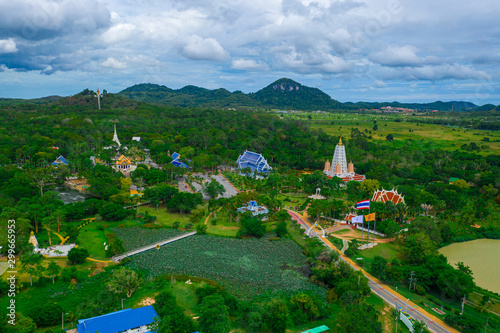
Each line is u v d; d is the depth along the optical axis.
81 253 137.12
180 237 171.12
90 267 135.62
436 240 171.50
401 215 193.38
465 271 132.25
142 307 103.00
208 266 142.62
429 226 172.62
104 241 162.50
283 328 97.94
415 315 109.88
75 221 185.00
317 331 100.62
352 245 154.25
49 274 119.81
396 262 140.88
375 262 137.25
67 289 118.69
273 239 174.12
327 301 119.44
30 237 142.50
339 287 119.88
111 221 190.12
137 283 116.44
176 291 120.81
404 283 133.25
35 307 99.25
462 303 120.12
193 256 151.75
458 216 199.25
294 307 111.56
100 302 107.38
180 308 102.25
